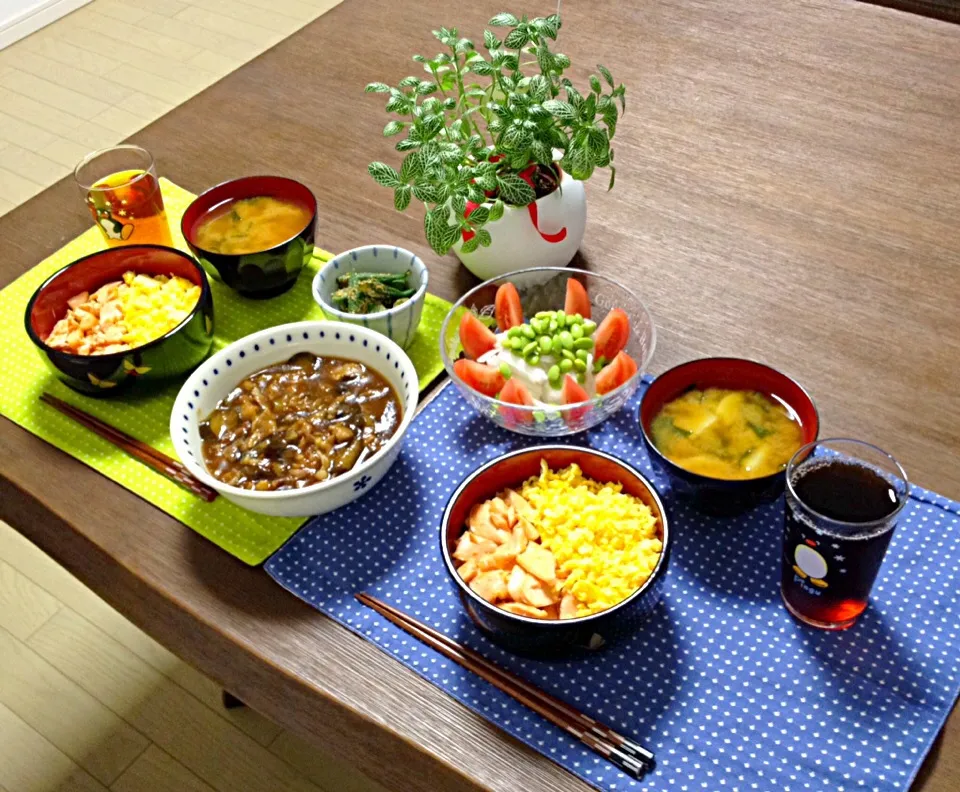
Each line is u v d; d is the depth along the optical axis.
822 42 1.49
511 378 1.00
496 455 1.03
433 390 1.11
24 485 1.07
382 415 1.04
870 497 0.83
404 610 0.91
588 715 0.82
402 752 0.82
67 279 1.17
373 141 1.44
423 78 1.52
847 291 1.13
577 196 1.14
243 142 1.47
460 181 1.01
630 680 0.84
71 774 1.63
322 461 0.99
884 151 1.30
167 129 1.51
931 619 0.85
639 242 1.22
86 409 1.14
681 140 1.35
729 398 0.97
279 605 0.93
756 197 1.26
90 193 1.23
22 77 3.29
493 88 1.12
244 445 1.02
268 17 3.48
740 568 0.91
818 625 0.86
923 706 0.80
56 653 1.80
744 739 0.79
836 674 0.82
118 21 3.52
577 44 1.54
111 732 1.67
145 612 0.99
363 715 0.83
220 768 1.61
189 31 3.43
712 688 0.83
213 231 1.24
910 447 0.98
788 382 0.95
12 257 1.36
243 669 0.91
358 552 0.96
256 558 0.96
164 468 1.05
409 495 1.01
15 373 1.19
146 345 1.08
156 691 1.73
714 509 0.93
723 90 1.42
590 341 0.99
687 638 0.86
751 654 0.85
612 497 0.91
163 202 1.32
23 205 1.45
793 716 0.80
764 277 1.16
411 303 1.10
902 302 1.11
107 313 1.15
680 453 0.94
